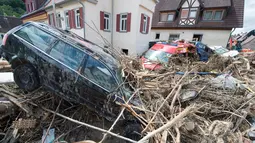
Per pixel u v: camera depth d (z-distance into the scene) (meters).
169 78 5.04
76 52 3.07
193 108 3.06
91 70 3.01
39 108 3.22
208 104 3.81
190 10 17.84
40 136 2.94
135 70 5.26
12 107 3.09
